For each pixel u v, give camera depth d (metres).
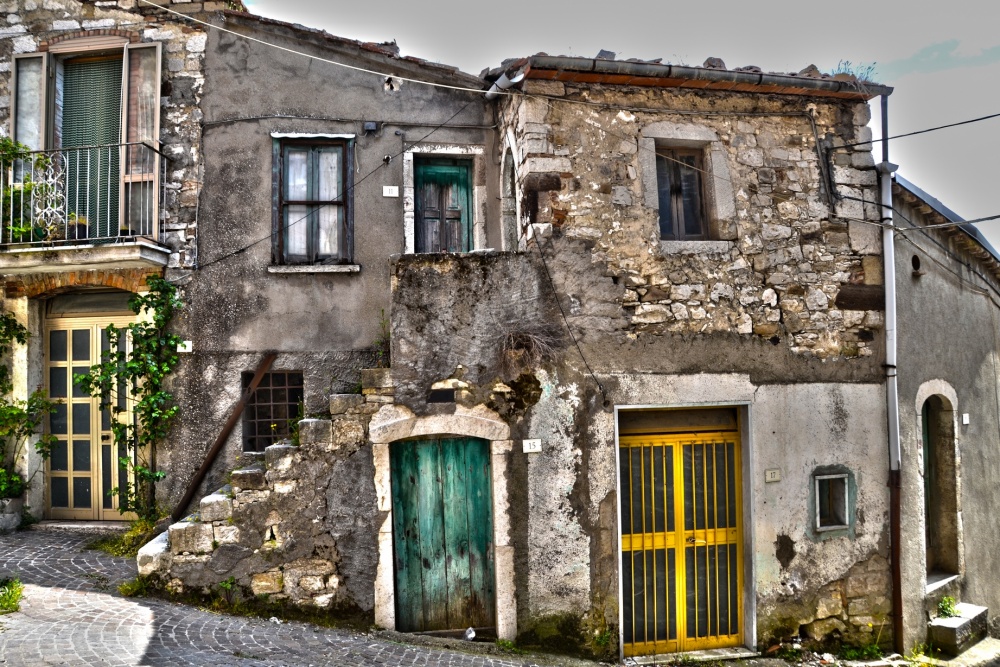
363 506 5.88
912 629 6.74
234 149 7.70
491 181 8.19
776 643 6.41
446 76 8.09
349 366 7.70
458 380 6.02
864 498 6.68
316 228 7.89
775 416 6.53
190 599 5.71
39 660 4.26
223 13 7.71
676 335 6.37
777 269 6.64
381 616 5.84
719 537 6.56
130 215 7.55
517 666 5.49
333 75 7.94
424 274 6.08
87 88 7.85
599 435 6.16
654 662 6.11
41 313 7.80
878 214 6.92
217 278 7.59
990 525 8.28
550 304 6.16
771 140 6.76
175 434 7.43
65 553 6.66
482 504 6.14
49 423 7.76
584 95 6.39
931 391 7.41
